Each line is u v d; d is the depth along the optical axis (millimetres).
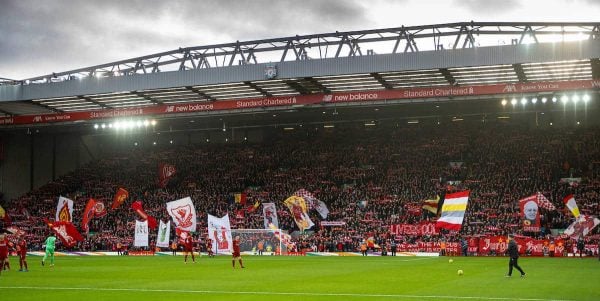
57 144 111125
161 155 111000
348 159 100500
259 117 101000
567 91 73312
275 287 32500
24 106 91500
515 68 72250
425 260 60125
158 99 89062
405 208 83438
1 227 91438
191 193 96750
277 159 104062
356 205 86500
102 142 116312
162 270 46500
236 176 100812
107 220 90562
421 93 78188
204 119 101312
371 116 103188
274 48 77625
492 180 86812
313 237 78500
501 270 44062
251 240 77062
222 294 29375
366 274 41281
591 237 67750
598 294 28281
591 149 91062
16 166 106125
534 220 67375
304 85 80562
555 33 70562
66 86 84562
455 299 26578
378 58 72812
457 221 62125
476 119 103688
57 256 73938
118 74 84562
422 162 95688
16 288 32969
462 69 72625
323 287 32344
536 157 91500
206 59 80312
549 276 38188
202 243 80375
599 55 66312
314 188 93750
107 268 49375
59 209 76438
